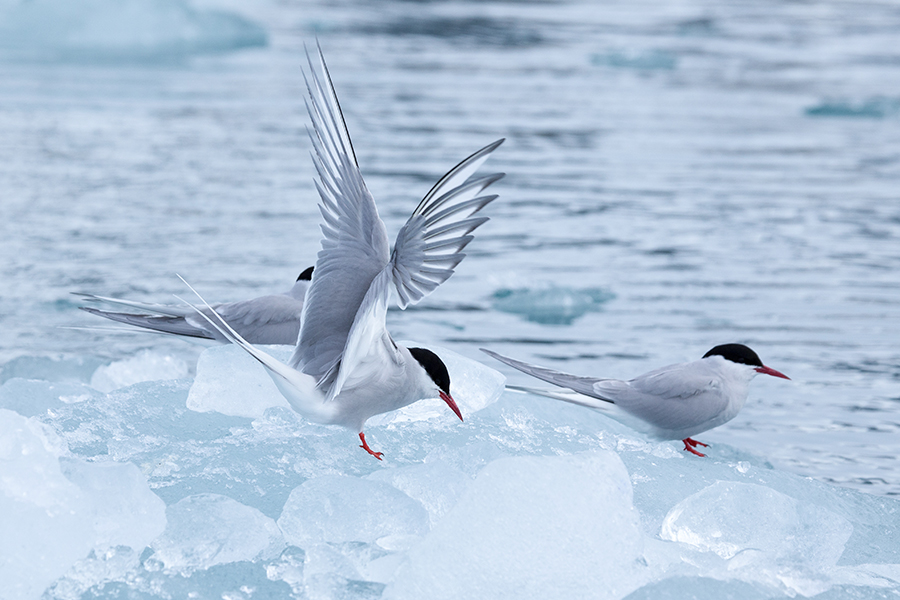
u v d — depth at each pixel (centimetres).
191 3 4403
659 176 2050
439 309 1290
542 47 4006
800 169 2122
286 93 2888
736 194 1905
